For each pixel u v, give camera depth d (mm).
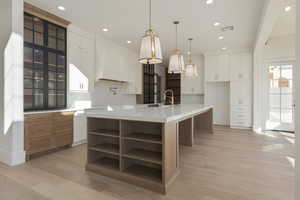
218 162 2652
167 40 4684
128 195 1794
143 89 6496
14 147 2562
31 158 2838
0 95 2678
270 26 3145
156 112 2311
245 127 5406
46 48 3295
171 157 2014
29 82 3098
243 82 5445
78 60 3873
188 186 1958
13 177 2176
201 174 2246
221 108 6102
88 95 4180
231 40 4691
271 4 2402
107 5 2910
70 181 2080
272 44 4988
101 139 2562
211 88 6227
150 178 1963
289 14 3355
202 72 6375
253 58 5172
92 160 2426
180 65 3453
